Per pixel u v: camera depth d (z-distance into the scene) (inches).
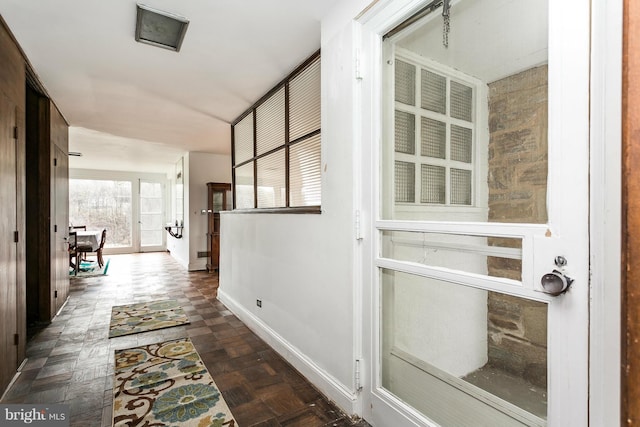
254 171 131.3
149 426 63.5
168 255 322.7
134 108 136.8
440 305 53.1
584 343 35.3
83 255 294.8
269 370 87.2
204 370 86.7
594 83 34.0
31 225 122.1
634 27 28.4
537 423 40.8
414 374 57.9
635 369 28.2
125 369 86.8
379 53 62.6
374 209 63.3
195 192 238.1
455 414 51.0
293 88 102.6
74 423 64.7
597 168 33.5
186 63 97.6
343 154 70.2
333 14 72.4
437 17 53.7
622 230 29.3
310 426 64.5
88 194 322.3
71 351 98.3
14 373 81.7
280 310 98.3
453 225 49.3
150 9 71.5
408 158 58.6
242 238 129.9
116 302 153.1
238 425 64.3
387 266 60.7
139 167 313.3
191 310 141.2
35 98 120.5
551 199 38.2
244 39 84.6
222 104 132.2
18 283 84.5
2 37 74.0
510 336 43.8
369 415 65.3
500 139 45.2
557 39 37.4
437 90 53.8
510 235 42.3
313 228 81.5
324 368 77.0
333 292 73.8
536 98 40.9
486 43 46.9
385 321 63.4
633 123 28.3
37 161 121.7
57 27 77.8
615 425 31.4
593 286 34.3
